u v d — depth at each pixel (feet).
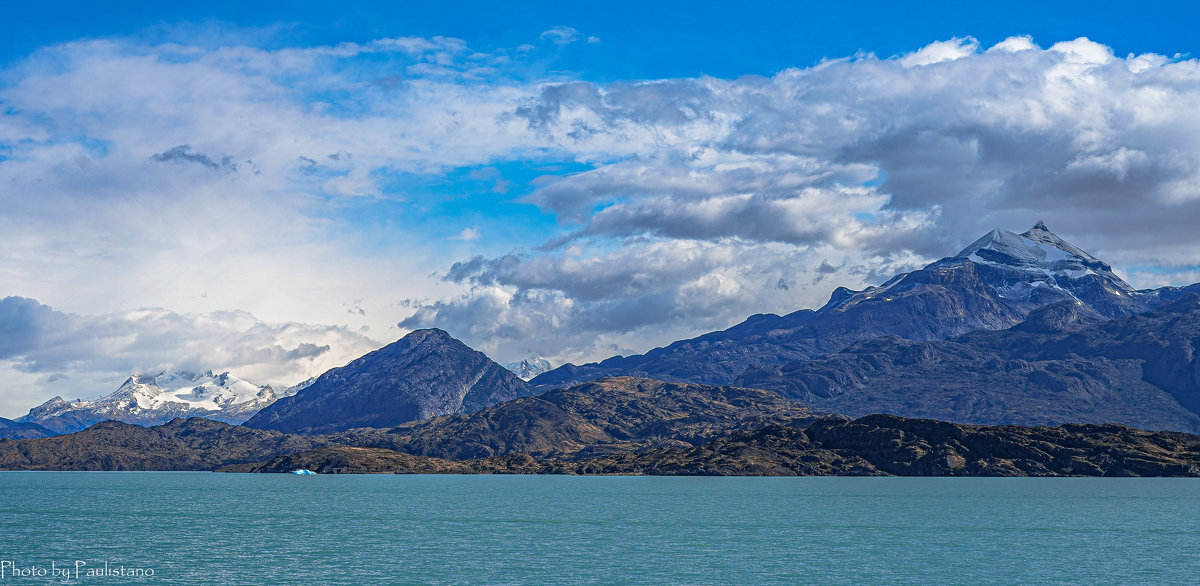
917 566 622.13
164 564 629.92
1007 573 596.29
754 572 599.16
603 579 574.56
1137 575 588.50
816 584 559.79
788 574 592.60
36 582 564.71
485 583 559.79
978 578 579.07
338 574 589.32
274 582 561.84
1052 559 653.71
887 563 635.25
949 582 565.94
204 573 593.42
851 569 610.24
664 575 587.27
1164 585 555.69
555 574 590.14
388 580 569.64
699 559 653.30
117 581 567.18
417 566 620.49
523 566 620.90
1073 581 568.82
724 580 571.69
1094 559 653.30
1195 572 598.75
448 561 642.63
